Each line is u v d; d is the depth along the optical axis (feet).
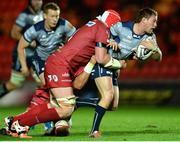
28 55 111.65
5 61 200.85
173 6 207.82
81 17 209.15
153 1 209.15
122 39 77.61
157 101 171.32
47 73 75.46
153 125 100.68
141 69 194.59
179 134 80.84
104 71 76.07
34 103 83.10
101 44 74.59
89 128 93.71
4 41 205.67
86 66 75.87
